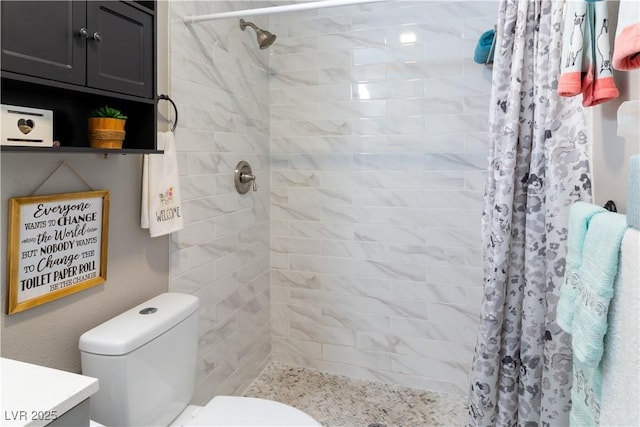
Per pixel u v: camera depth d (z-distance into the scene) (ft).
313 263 7.80
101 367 3.54
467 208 6.84
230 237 6.56
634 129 2.43
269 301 8.05
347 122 7.40
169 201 4.72
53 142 3.38
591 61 3.02
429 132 6.95
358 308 7.58
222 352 6.39
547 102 4.04
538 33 4.10
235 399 4.58
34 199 3.32
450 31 6.73
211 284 6.05
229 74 6.41
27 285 3.29
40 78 2.79
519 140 4.30
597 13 2.99
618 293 2.26
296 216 7.84
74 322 3.77
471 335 6.94
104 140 3.50
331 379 7.59
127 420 3.59
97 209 3.95
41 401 2.13
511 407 4.37
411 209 7.14
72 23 3.02
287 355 8.08
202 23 5.70
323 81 7.49
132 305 4.49
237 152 6.71
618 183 3.27
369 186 7.36
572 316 2.94
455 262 6.96
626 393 2.13
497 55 4.41
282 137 7.82
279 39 7.69
